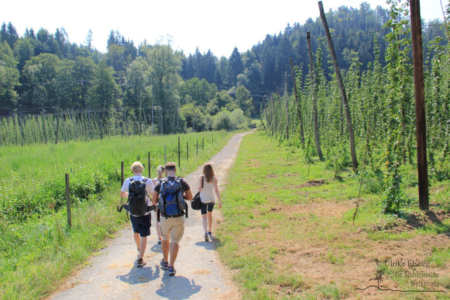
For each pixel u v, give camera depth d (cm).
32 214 907
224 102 11381
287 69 12119
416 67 658
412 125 1159
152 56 6125
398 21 795
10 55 8456
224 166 1909
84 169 1230
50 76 7925
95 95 7125
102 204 977
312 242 592
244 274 488
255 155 2372
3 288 455
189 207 988
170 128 6731
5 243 670
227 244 628
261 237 650
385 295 382
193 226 781
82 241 647
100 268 546
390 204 703
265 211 851
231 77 14688
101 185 1186
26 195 967
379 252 514
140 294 449
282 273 478
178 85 6338
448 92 1056
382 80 1595
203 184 673
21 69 8888
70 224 734
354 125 1998
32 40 10519
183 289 458
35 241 658
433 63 1166
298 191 1071
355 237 594
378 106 1586
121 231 758
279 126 3750
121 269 540
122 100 7969
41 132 4603
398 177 716
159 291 455
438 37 1127
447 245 508
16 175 1223
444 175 948
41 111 7094
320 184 1162
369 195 902
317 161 1755
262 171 1555
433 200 747
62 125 4994
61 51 11700
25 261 559
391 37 809
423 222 617
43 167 1405
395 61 816
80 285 484
